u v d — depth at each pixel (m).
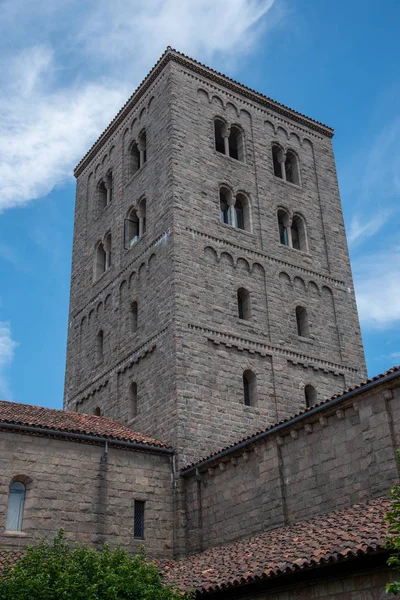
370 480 24.20
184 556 31.33
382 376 24.16
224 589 21.41
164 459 33.31
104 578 19.47
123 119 49.69
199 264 39.06
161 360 36.66
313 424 27.14
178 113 43.53
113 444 31.88
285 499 27.61
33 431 29.89
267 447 28.94
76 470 30.52
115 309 42.94
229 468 30.88
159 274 39.28
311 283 43.81
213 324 37.78
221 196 43.50
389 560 15.38
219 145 46.16
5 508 28.30
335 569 19.25
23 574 19.38
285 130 49.47
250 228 42.88
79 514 29.80
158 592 19.88
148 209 42.69
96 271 47.47
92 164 53.16
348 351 42.97
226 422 35.50
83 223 51.72
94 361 43.56
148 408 36.44
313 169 49.41
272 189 45.69
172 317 36.81
